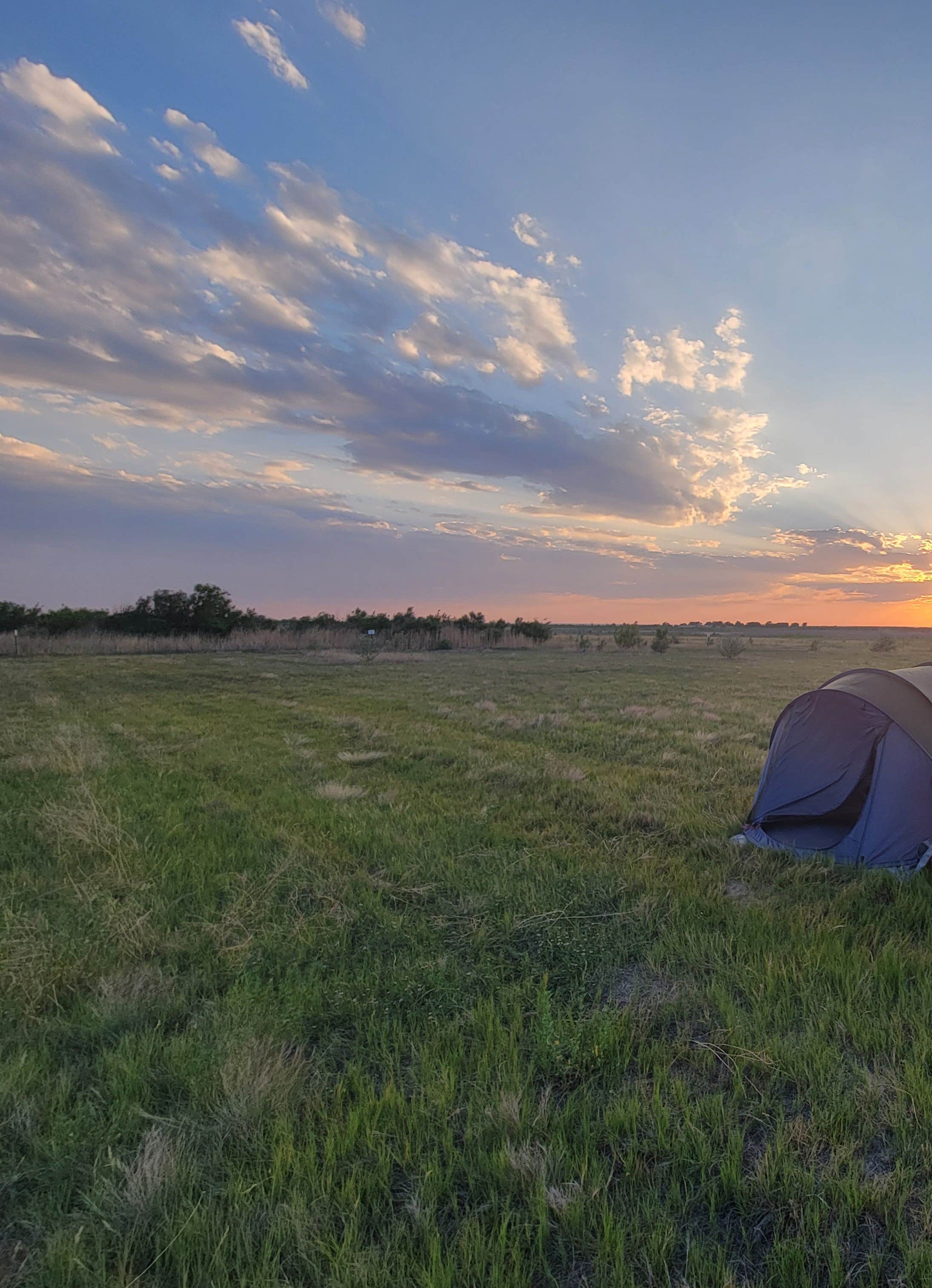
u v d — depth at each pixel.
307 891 5.23
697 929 4.51
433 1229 2.18
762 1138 2.65
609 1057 3.11
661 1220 2.19
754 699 19.61
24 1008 3.48
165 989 3.72
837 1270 2.00
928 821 5.59
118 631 50.78
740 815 7.36
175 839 6.44
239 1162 2.46
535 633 60.19
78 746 10.90
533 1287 2.04
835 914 4.71
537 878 5.43
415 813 7.39
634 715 15.68
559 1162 2.45
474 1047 3.22
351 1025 3.47
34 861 5.80
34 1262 2.08
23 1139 2.55
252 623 56.44
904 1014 3.39
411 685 23.53
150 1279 2.03
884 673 6.47
